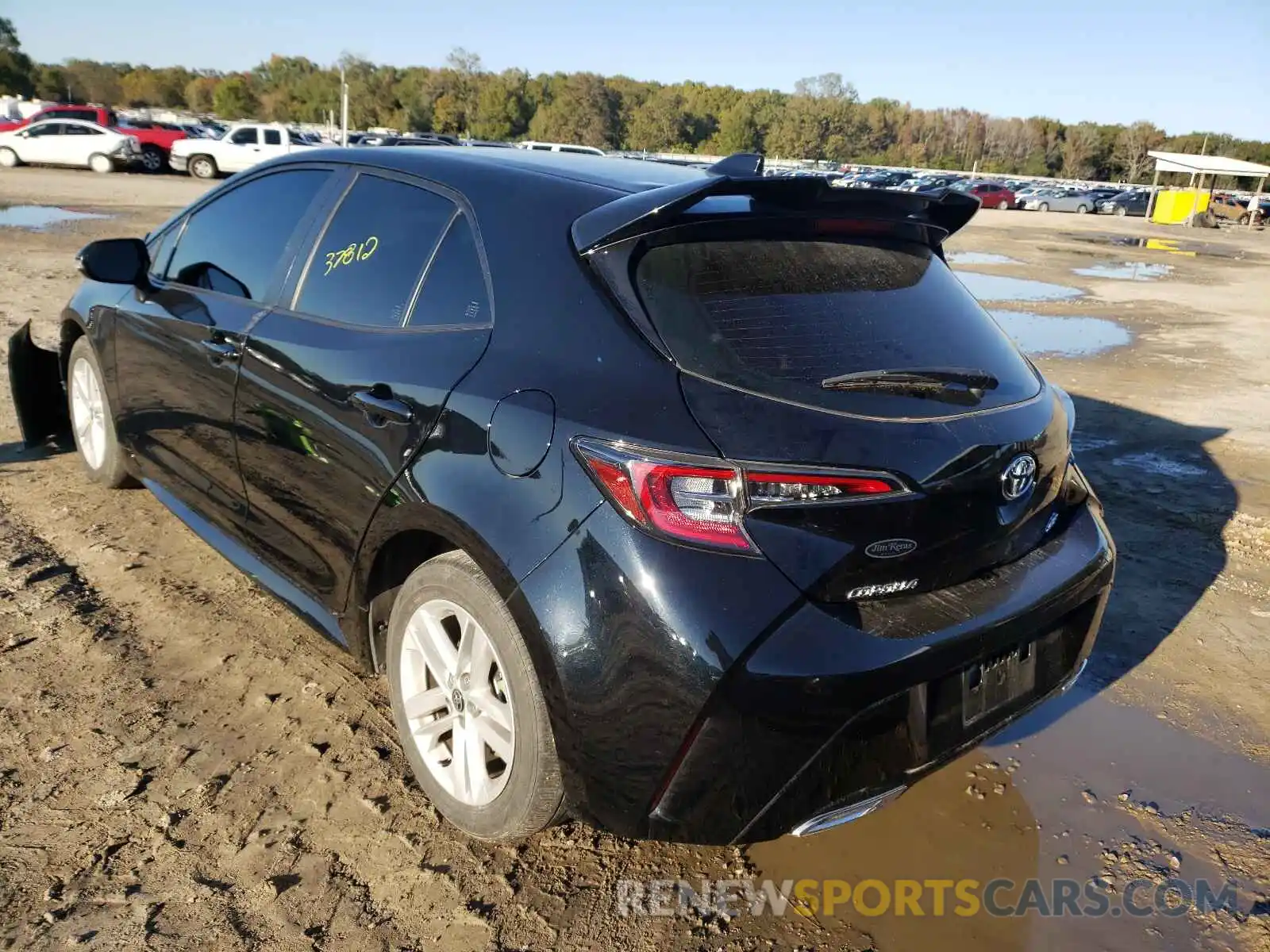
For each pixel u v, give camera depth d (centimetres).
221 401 311
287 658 320
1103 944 224
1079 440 633
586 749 200
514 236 240
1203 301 1452
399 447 236
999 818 266
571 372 211
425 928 216
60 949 202
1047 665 242
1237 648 365
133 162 2906
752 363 204
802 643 188
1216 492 536
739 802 194
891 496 196
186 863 229
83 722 278
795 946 219
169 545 396
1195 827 265
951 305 253
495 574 208
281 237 312
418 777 253
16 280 955
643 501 191
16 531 397
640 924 222
